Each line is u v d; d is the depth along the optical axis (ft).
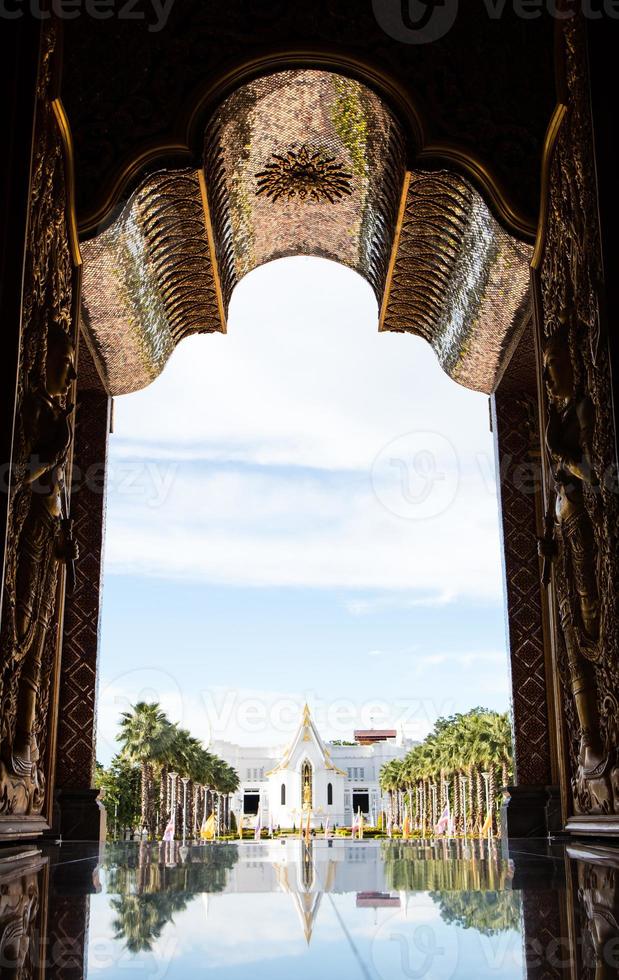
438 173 34.14
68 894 11.33
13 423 21.25
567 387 26.89
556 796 38.37
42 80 25.62
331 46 33.78
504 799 40.32
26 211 22.56
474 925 7.95
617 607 22.58
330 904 10.16
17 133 23.00
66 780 39.45
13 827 23.07
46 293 27.04
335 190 42.45
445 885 12.71
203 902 10.48
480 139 33.55
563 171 28.45
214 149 36.01
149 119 33.35
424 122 33.78
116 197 32.60
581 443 24.88
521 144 33.35
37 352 25.52
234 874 16.58
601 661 24.45
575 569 25.98
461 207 36.22
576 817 27.14
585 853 21.35
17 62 23.44
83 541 42.96
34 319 25.11
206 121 33.65
